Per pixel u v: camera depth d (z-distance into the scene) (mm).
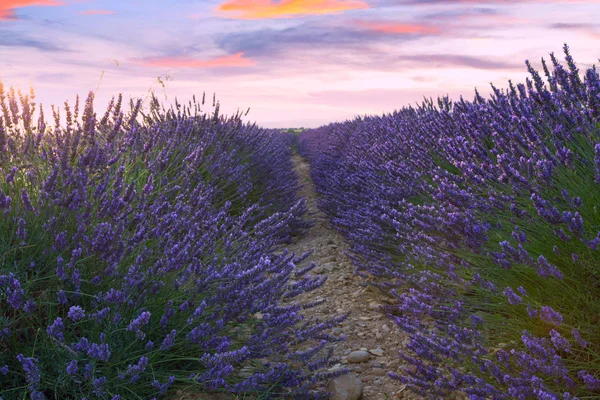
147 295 2363
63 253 2293
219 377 2123
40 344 2043
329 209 6637
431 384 2340
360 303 3709
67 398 1929
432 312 2750
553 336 1960
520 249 2168
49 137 3162
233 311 2383
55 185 2402
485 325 2529
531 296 2479
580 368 2084
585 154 2773
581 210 2484
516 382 1988
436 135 4758
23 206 2400
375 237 4219
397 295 3365
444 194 3084
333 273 4504
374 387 2551
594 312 2240
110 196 2738
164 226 2609
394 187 4738
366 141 7594
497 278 2730
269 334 2529
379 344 3027
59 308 2176
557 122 3016
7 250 2209
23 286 2049
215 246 3141
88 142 2723
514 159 3061
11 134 2826
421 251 3234
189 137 5512
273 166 7480
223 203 5062
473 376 2307
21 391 1903
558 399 1825
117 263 2365
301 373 2525
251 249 2900
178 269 2484
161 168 3936
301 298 3916
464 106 4441
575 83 2938
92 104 2617
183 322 2369
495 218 3105
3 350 1999
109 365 1977
